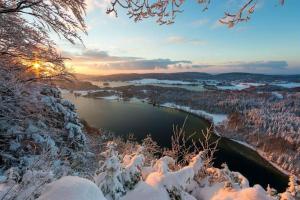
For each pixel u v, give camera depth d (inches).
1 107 248.4
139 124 2920.8
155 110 4200.3
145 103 5187.0
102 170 160.4
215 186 202.7
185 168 182.7
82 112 3666.3
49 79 293.3
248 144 2588.6
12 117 265.9
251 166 2014.0
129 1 98.8
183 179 175.8
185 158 257.1
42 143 294.4
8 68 258.1
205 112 4296.3
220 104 4699.8
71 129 416.8
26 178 110.4
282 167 2023.9
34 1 244.5
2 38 244.1
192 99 5438.0
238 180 206.7
